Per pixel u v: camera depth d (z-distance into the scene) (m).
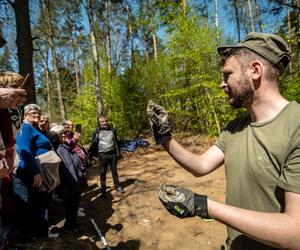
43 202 3.03
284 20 7.92
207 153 1.26
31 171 2.81
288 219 0.72
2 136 2.15
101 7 16.61
